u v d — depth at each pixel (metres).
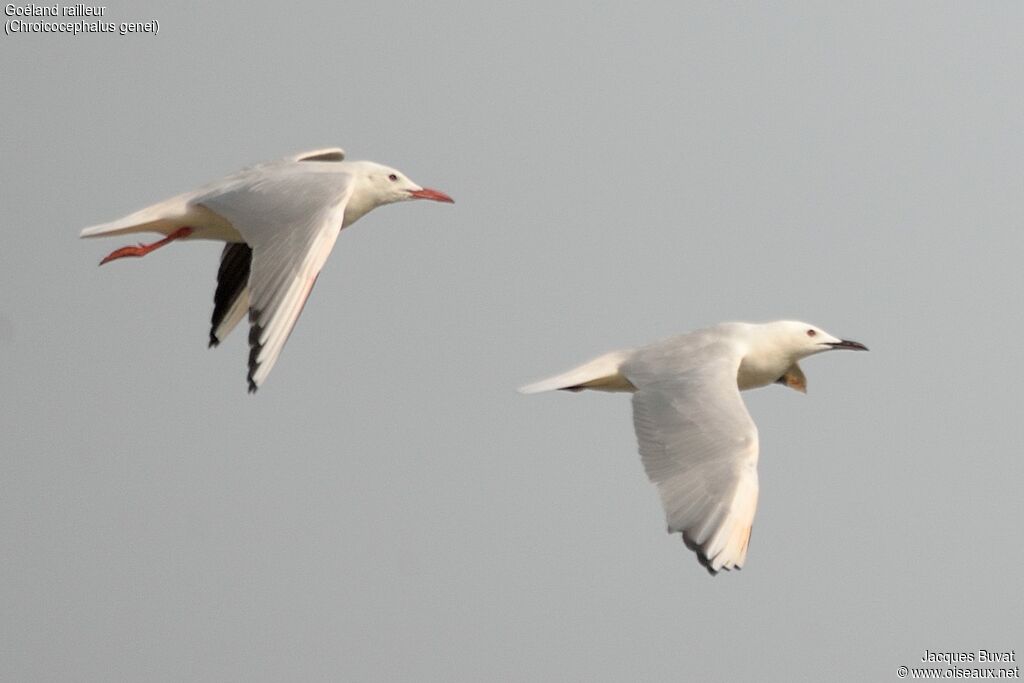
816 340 18.94
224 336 19.03
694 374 17.58
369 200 19.05
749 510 16.02
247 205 16.62
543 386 18.19
